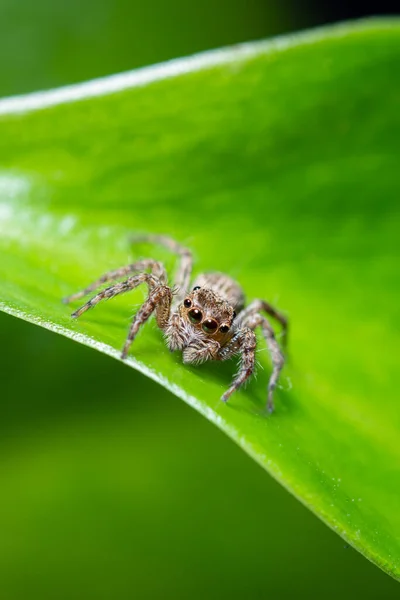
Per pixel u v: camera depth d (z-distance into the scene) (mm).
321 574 78
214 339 78
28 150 78
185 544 78
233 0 99
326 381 80
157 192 80
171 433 83
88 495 80
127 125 77
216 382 76
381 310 81
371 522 70
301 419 76
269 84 78
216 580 77
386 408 79
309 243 81
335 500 69
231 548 78
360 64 78
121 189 79
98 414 83
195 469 81
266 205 81
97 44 95
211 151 79
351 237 81
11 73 93
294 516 80
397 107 79
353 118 79
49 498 79
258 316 79
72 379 84
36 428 82
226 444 82
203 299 78
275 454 69
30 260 77
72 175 78
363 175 80
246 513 79
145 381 85
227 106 78
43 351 84
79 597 76
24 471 80
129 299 79
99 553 78
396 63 78
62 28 94
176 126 78
